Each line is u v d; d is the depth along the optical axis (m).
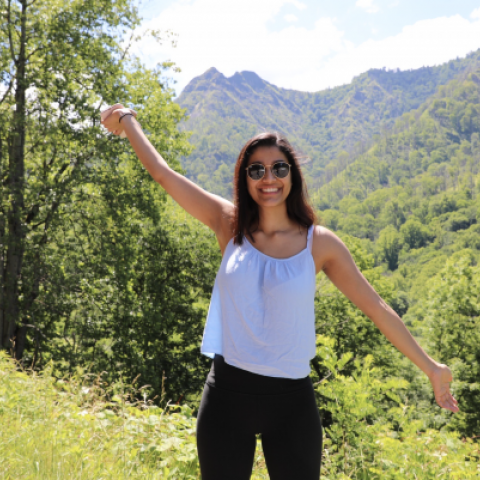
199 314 18.86
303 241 1.95
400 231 155.00
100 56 15.09
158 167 2.24
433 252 134.00
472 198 179.25
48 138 14.62
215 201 2.16
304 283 1.87
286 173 1.93
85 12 15.19
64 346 15.25
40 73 14.88
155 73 16.77
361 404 3.67
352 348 21.55
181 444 3.27
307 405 1.85
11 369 5.26
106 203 15.38
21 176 14.77
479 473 3.54
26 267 14.96
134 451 3.07
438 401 1.91
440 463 3.58
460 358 23.92
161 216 18.27
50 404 3.79
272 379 1.83
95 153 14.91
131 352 15.36
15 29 14.91
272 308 1.84
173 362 17.95
